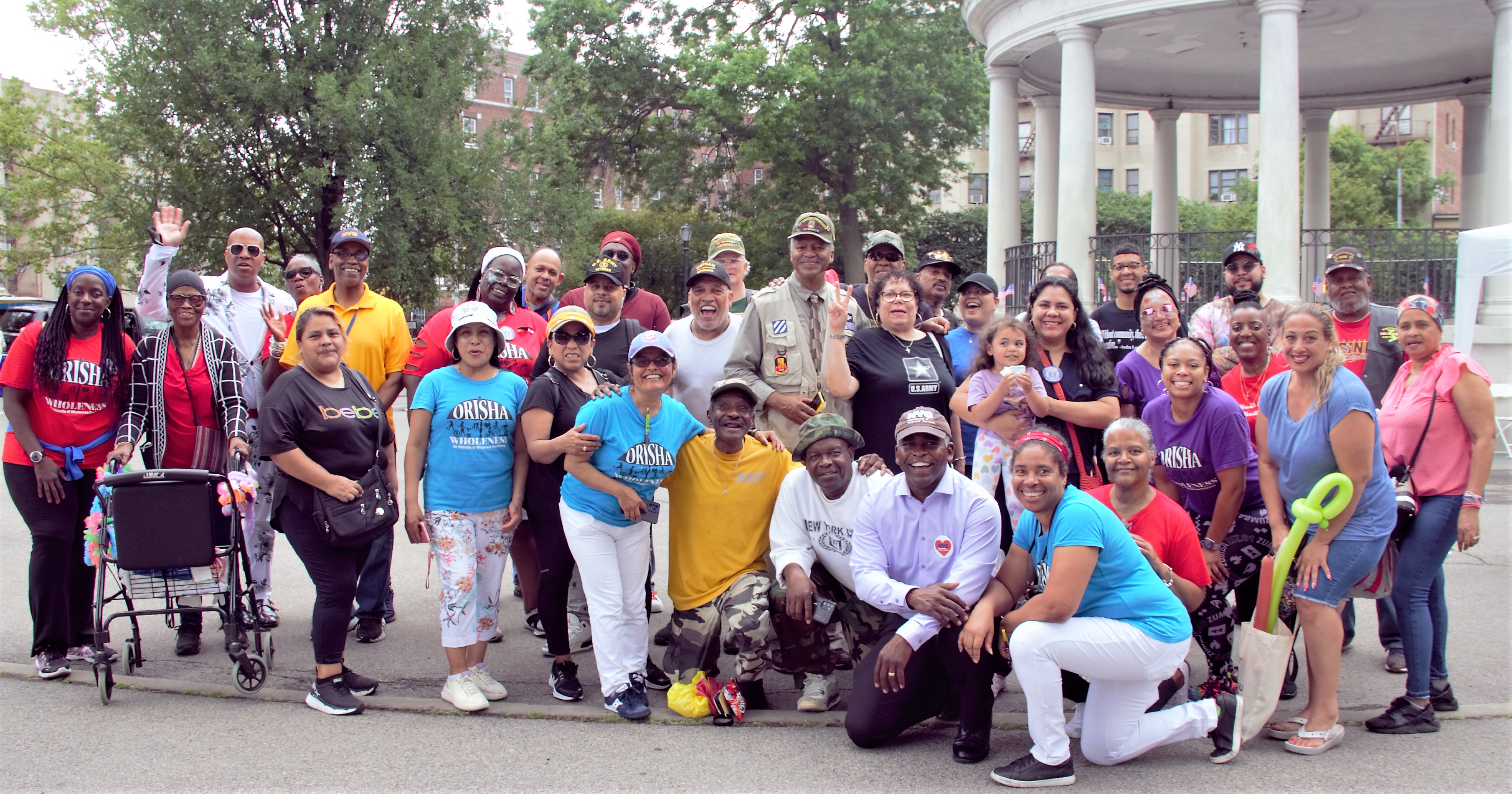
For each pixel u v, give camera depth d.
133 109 21.14
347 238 5.81
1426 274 13.93
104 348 5.19
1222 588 4.48
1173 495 4.90
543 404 4.67
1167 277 14.78
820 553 4.55
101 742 4.13
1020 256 15.53
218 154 21.84
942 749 4.11
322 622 4.50
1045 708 3.70
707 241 33.16
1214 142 49.62
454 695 4.55
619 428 4.46
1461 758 3.93
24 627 5.89
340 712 4.47
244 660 4.71
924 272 6.02
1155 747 4.07
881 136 29.45
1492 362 12.21
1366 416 3.98
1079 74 13.59
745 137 30.36
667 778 3.78
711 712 4.45
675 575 4.61
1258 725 4.04
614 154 31.78
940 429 4.09
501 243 24.61
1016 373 4.64
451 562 4.60
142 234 21.95
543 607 4.74
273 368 5.70
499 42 25.58
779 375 5.34
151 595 4.75
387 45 22.44
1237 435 4.56
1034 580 4.25
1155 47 15.63
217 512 4.83
